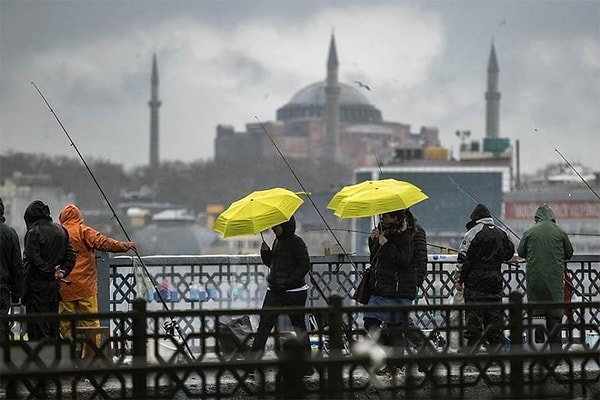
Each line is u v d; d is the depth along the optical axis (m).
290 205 24.48
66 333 24.72
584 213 191.50
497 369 23.64
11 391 19.36
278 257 24.19
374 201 24.17
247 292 28.03
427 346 20.27
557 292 26.11
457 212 172.50
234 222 24.28
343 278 28.33
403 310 19.84
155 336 19.38
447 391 20.31
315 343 26.05
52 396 22.03
